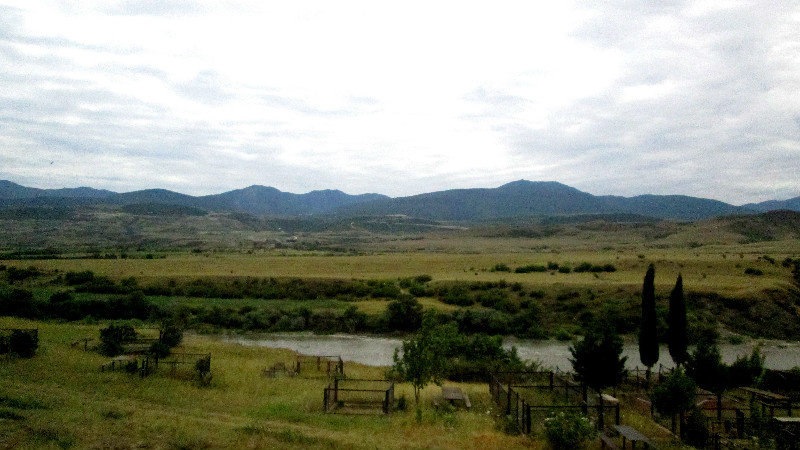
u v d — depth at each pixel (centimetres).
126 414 1573
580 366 2158
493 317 6044
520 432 1694
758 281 6869
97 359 2764
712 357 2159
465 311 6356
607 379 2078
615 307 6094
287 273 9288
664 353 4928
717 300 6122
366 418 1881
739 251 11900
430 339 2219
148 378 2378
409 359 2197
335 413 1975
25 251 14300
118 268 9750
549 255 12862
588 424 1559
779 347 5144
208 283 8362
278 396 2256
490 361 3262
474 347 3491
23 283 8256
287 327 6147
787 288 6562
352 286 8156
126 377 2339
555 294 6869
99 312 6419
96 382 2148
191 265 10481
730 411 2130
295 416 1806
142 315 6450
